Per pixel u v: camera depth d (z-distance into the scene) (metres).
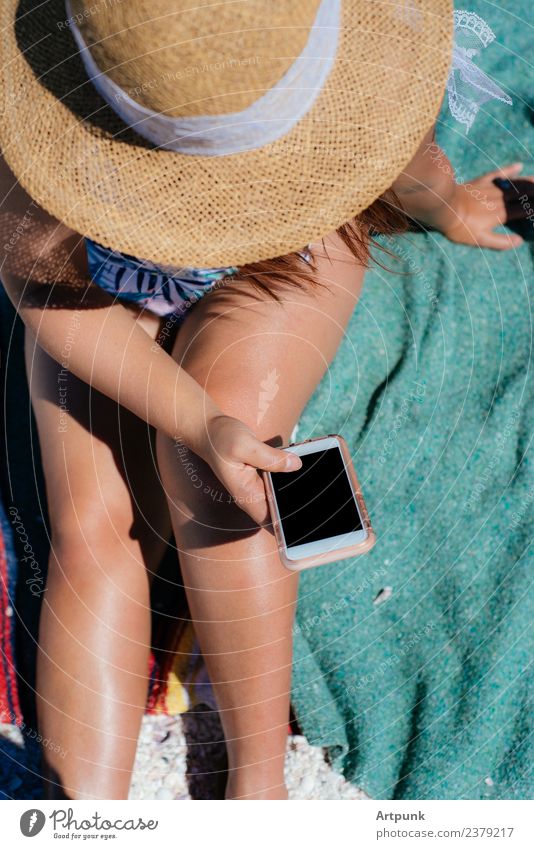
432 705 1.55
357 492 1.27
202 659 1.62
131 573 1.51
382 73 1.06
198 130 0.98
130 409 1.38
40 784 1.56
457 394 1.75
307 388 1.46
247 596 1.38
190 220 1.08
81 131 1.06
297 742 1.57
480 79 1.68
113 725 1.47
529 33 1.95
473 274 1.81
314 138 1.04
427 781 1.50
